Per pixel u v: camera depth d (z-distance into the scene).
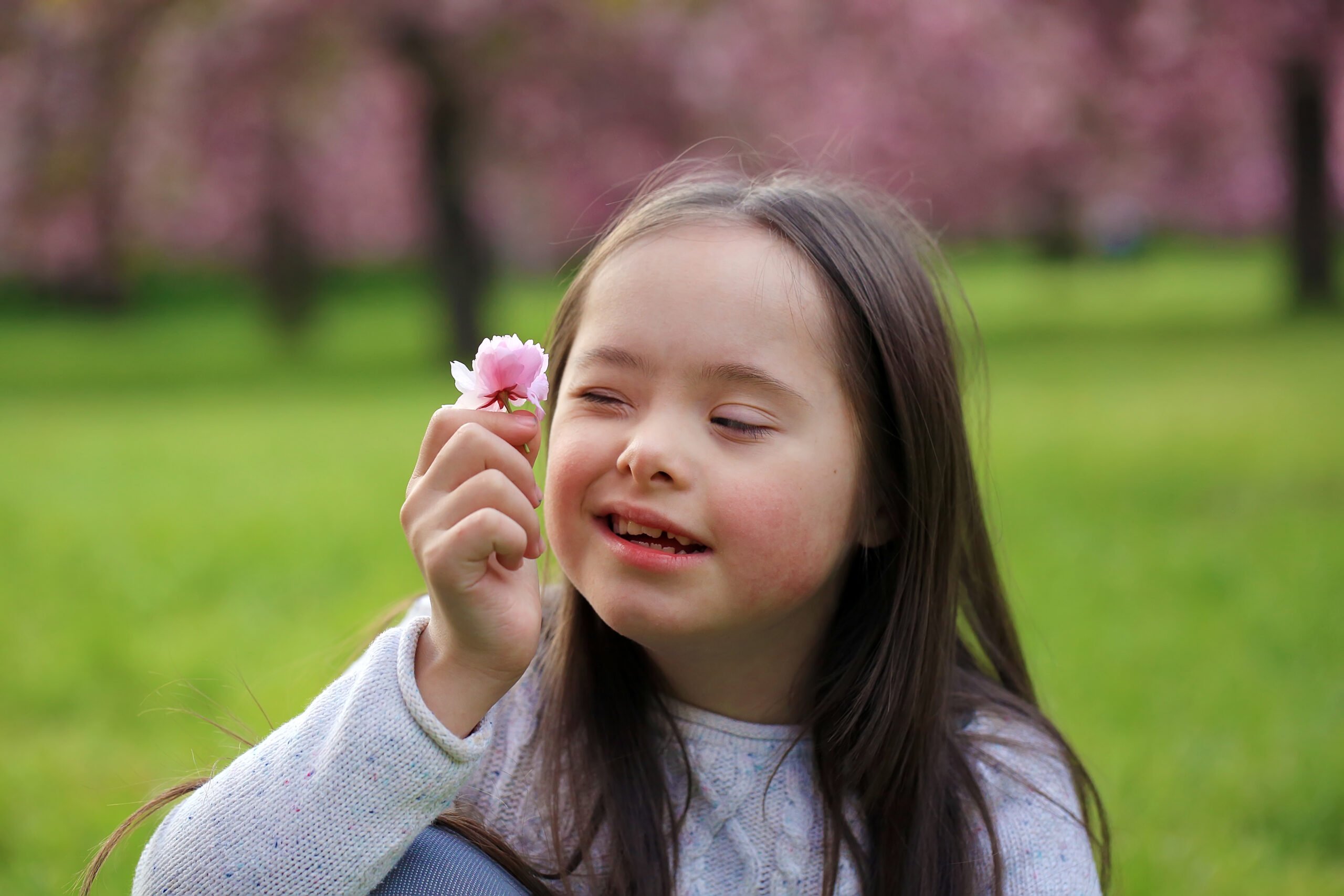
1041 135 16.41
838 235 1.61
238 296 27.03
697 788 1.64
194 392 13.13
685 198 1.65
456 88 14.85
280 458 8.39
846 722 1.64
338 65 14.89
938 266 2.17
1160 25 14.33
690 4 14.45
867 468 1.62
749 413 1.45
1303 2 14.43
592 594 1.46
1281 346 13.14
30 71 14.16
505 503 1.37
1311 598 4.45
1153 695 3.56
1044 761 1.72
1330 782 2.97
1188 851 2.66
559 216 18.27
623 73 14.98
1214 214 23.11
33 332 21.11
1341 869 2.69
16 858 2.71
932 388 1.67
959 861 1.60
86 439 9.68
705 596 1.44
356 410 10.97
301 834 1.34
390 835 1.36
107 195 16.06
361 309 25.41
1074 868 1.62
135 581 5.11
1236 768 3.07
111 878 2.49
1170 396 10.05
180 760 3.19
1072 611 4.38
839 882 1.62
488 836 1.56
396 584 4.93
